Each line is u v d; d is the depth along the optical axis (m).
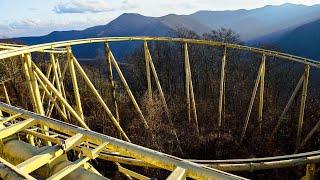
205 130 26.88
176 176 3.74
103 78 45.06
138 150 4.47
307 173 13.02
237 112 33.38
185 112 31.25
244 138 25.12
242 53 46.72
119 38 20.03
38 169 4.83
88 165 5.30
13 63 30.23
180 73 46.66
